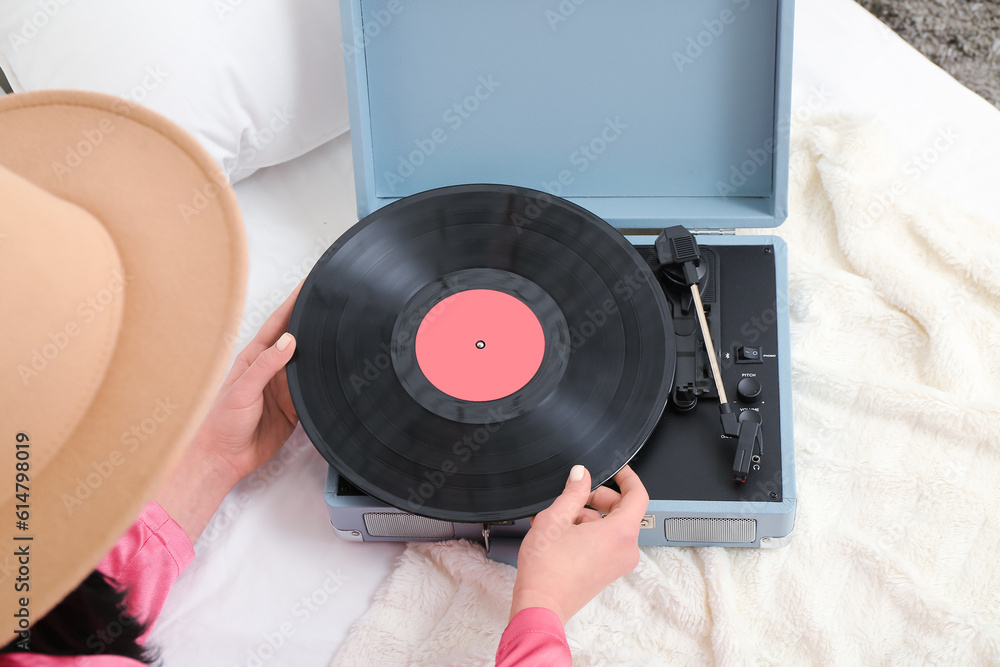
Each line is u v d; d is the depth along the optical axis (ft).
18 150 1.99
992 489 3.34
